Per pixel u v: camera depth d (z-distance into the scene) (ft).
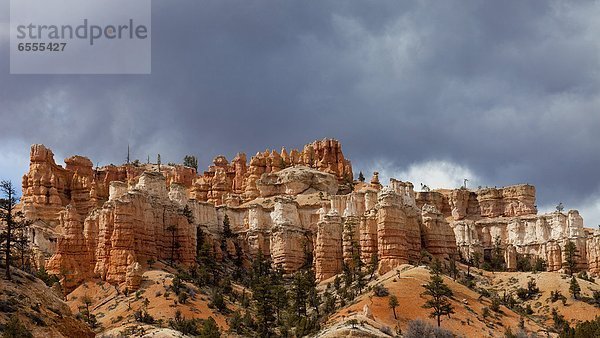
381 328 515.50
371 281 640.99
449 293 584.40
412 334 502.79
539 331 566.77
